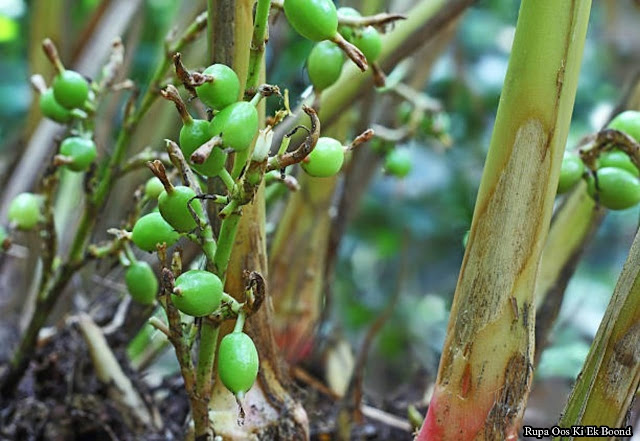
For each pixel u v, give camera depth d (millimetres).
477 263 431
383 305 1221
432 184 1234
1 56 1271
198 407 435
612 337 424
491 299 430
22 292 813
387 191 1262
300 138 551
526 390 437
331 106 555
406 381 868
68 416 615
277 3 450
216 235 453
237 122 383
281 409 472
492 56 1314
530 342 435
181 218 406
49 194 554
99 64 803
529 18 414
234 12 438
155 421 633
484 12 1358
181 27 712
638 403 598
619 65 1299
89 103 529
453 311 439
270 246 667
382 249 1277
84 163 531
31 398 640
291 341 674
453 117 1258
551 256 568
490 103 1273
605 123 583
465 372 435
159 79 536
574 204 567
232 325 463
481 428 436
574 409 433
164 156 557
